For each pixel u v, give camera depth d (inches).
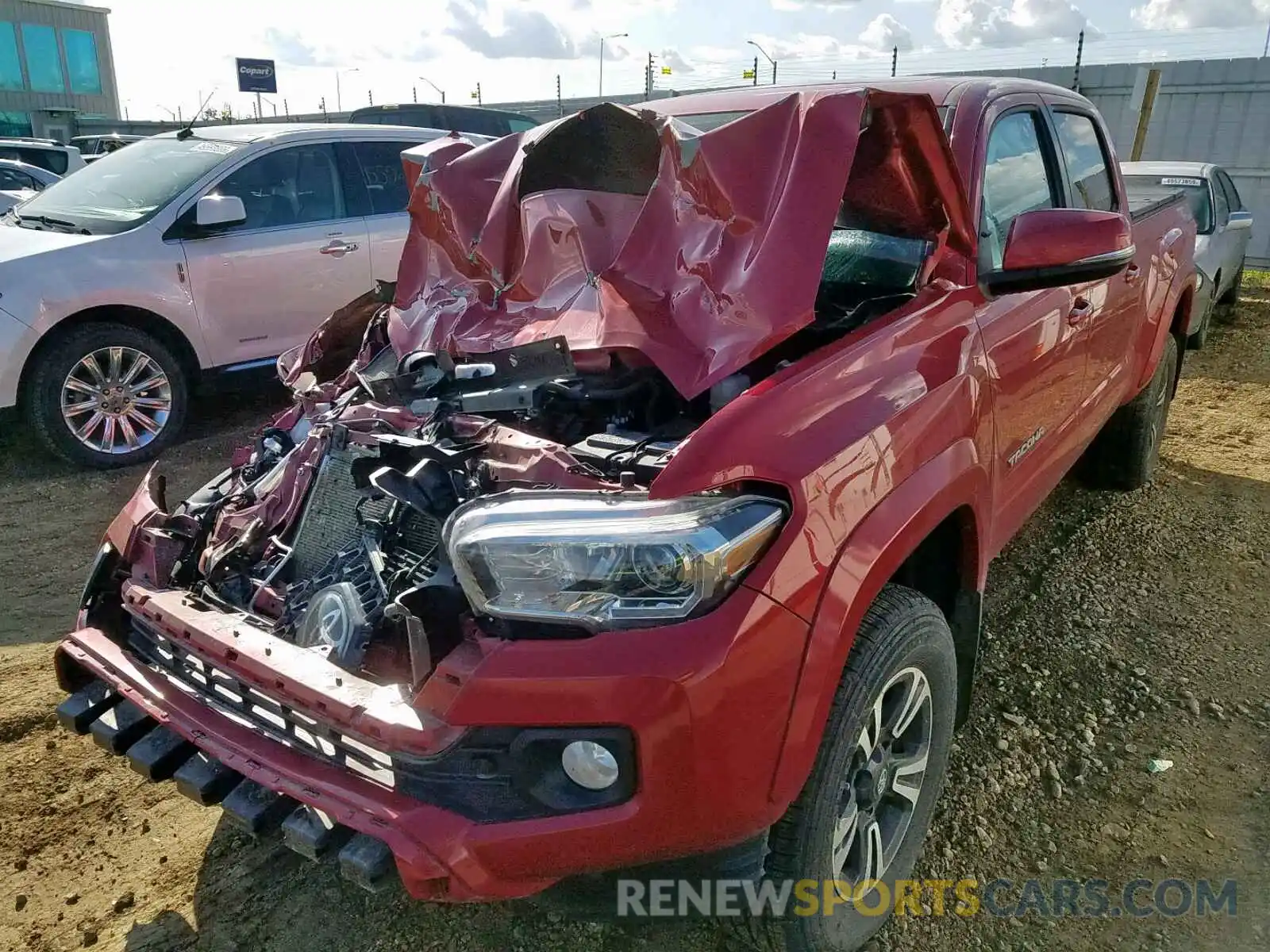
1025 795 109.3
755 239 86.9
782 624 69.9
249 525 102.1
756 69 520.4
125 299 217.3
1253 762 114.1
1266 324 375.9
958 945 89.8
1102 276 100.0
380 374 117.2
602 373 98.5
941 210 98.7
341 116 724.7
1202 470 211.2
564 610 68.2
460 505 73.2
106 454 220.4
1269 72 670.5
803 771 72.2
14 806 110.3
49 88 1078.4
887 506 79.8
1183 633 142.2
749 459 72.8
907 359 89.7
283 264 241.1
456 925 92.8
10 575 169.9
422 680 72.6
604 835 67.7
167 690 86.8
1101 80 730.8
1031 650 137.6
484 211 122.9
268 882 99.0
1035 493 127.8
